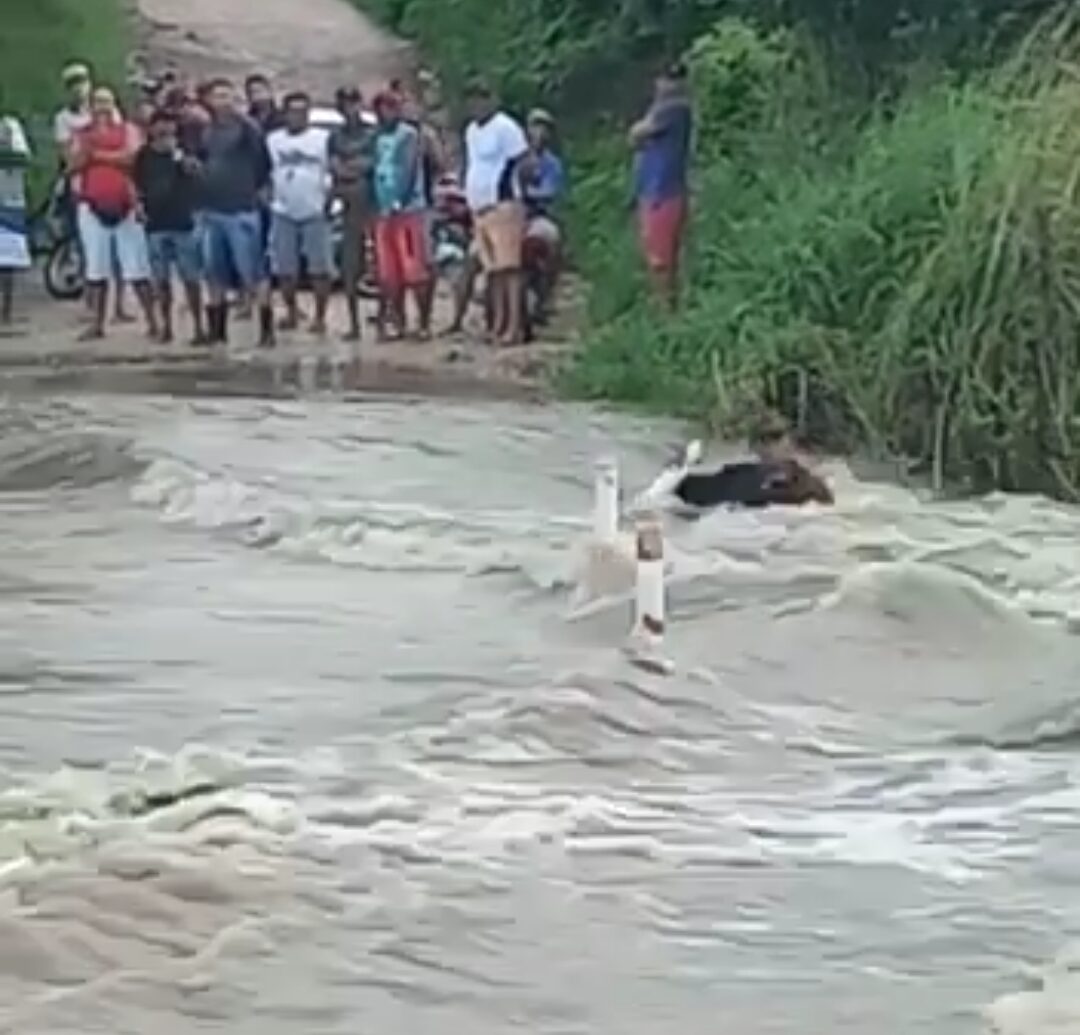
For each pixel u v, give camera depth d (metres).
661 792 9.83
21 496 17.00
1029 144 18.16
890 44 25.39
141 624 12.83
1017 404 17.55
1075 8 20.23
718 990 7.68
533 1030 7.36
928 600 12.53
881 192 19.89
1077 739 10.79
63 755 10.29
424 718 10.88
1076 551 14.71
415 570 14.20
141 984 7.65
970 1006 7.57
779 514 15.53
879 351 18.69
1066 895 8.59
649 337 23.17
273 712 11.00
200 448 18.58
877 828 9.34
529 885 8.56
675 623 12.65
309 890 8.44
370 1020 7.43
